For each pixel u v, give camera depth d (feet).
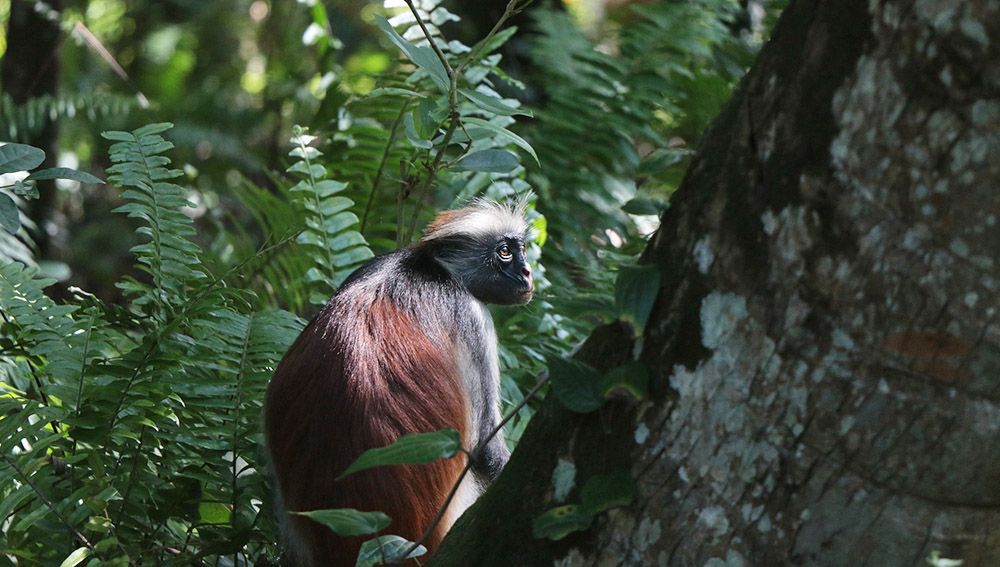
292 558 27.12
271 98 80.48
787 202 15.83
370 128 42.52
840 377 15.69
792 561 16.44
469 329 30.04
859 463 15.85
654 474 17.11
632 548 17.30
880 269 15.23
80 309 30.60
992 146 14.42
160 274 30.04
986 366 15.08
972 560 16.15
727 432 16.53
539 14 53.47
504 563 18.57
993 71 14.26
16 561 25.35
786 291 15.92
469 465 19.67
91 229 72.54
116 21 89.76
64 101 53.01
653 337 17.29
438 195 44.04
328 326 27.17
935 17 14.43
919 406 15.40
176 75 88.69
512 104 37.65
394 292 29.12
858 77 15.14
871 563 16.17
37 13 54.90
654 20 53.83
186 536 28.48
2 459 25.49
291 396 26.25
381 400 25.75
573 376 17.75
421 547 20.43
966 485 15.65
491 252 32.58
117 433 27.14
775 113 16.02
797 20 16.03
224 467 28.40
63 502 25.31
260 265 41.96
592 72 50.98
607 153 49.44
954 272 14.89
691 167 17.53
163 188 30.30
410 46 25.04
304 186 37.14
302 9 74.64
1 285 28.53
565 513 17.49
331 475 25.16
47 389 27.02
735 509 16.62
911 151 14.84
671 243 17.38
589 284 44.47
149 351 26.99
